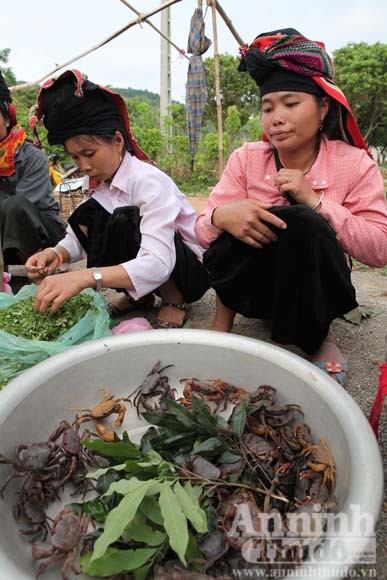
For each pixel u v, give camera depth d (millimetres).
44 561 1041
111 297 2834
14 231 2684
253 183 1987
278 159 1934
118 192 2115
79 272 1835
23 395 1296
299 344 1828
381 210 1778
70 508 1084
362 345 2189
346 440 1091
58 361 1421
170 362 1570
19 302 2057
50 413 1381
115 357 1525
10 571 845
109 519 934
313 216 1587
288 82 1675
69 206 5312
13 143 2787
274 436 1273
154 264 1936
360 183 1806
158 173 2086
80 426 1431
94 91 1887
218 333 1544
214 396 1452
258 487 1147
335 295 1702
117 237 2146
